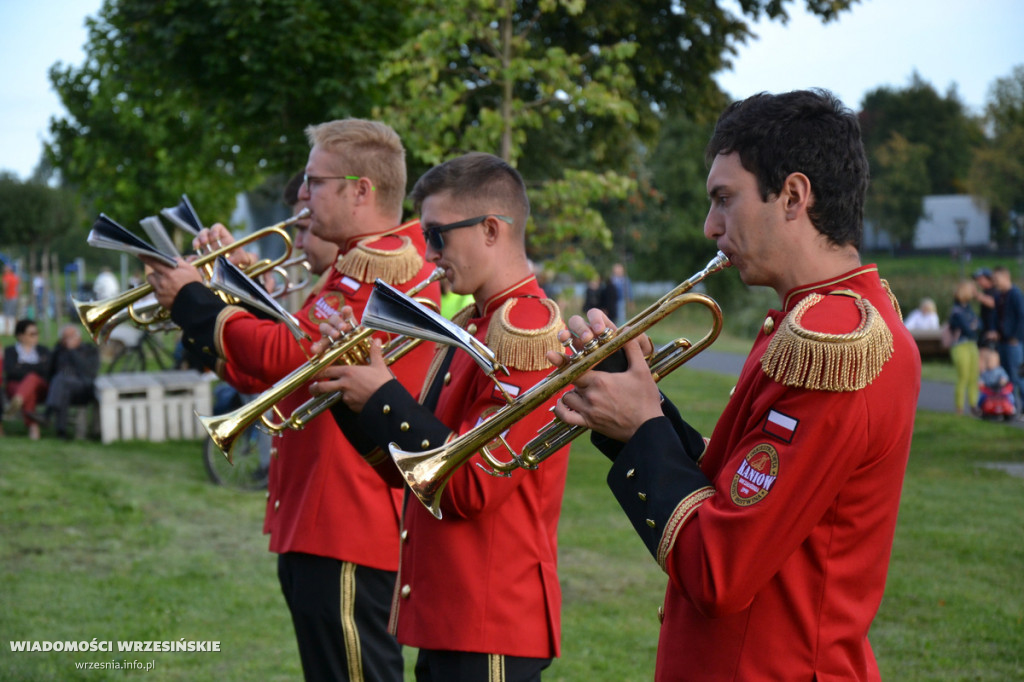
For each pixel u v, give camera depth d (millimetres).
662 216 26453
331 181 2742
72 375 8500
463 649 2012
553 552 2158
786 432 1325
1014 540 5180
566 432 1679
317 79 6914
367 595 2646
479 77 7242
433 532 2072
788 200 1403
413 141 6367
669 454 1444
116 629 3988
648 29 8375
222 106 7234
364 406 2043
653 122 9680
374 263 2594
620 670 3562
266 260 2916
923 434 8562
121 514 5789
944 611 4152
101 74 10477
